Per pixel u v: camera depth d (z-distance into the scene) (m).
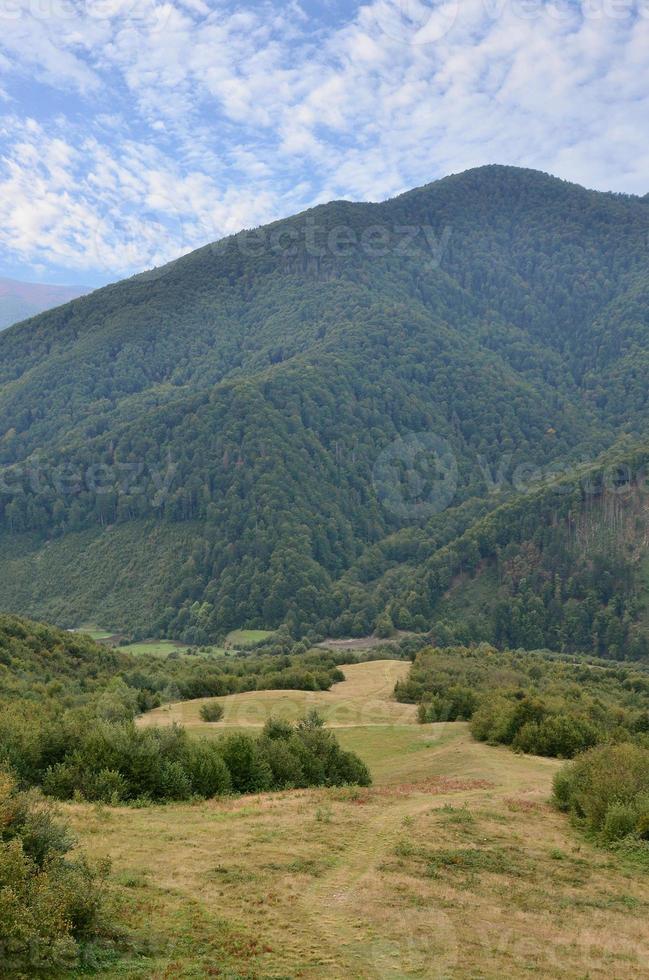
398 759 42.78
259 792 26.92
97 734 24.56
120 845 16.17
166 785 23.92
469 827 21.02
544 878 17.17
